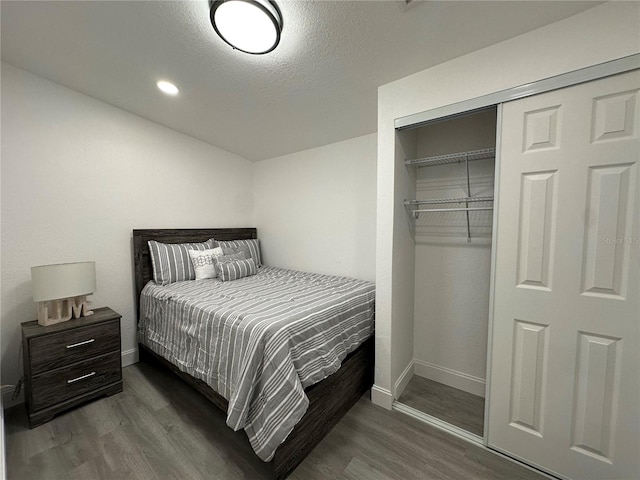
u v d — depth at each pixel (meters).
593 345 1.21
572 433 1.27
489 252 1.96
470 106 1.45
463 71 1.47
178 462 1.41
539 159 1.29
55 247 2.06
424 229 2.23
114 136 2.34
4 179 1.84
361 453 1.48
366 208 2.62
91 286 1.94
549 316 1.30
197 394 2.01
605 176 1.15
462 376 2.09
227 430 1.64
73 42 1.55
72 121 2.11
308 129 2.56
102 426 1.67
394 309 1.86
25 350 1.70
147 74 1.83
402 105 1.71
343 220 2.79
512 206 1.37
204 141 3.01
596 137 1.16
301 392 1.29
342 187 2.79
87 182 2.21
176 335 1.92
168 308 2.03
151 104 2.25
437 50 1.44
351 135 2.66
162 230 2.63
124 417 1.75
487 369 1.50
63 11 1.32
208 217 3.10
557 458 1.32
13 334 1.88
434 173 2.16
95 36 1.49
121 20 1.36
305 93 1.94
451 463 1.42
